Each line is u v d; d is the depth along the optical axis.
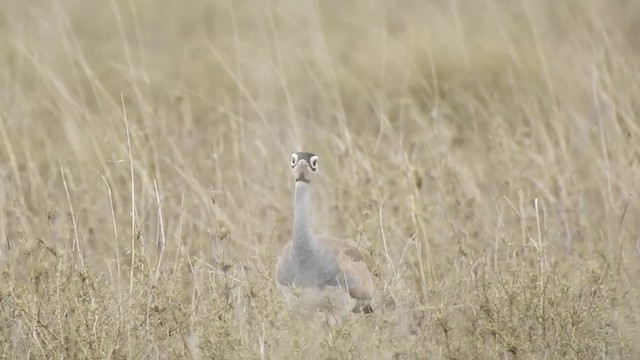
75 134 28.23
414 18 41.25
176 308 18.11
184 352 17.41
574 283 19.00
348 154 25.95
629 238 23.00
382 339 17.28
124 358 16.84
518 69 35.12
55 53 37.06
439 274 21.41
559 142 27.80
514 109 32.50
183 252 21.41
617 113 29.06
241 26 41.56
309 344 17.00
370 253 20.59
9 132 28.78
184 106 30.73
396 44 38.19
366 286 19.42
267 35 39.34
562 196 24.20
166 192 24.92
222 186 26.11
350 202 24.38
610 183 24.80
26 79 35.03
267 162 27.75
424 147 28.64
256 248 21.59
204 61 37.22
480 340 17.81
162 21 41.62
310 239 18.83
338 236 23.78
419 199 23.53
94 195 25.91
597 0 39.53
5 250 21.61
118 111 29.06
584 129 28.75
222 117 31.61
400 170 25.41
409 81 34.56
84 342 16.70
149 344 17.44
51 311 17.33
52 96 32.84
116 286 19.25
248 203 25.02
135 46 39.22
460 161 26.97
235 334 16.86
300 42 38.19
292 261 19.00
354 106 33.75
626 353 17.45
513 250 20.84
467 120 32.94
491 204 24.83
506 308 17.86
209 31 41.50
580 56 34.41
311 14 40.00
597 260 21.55
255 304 17.53
